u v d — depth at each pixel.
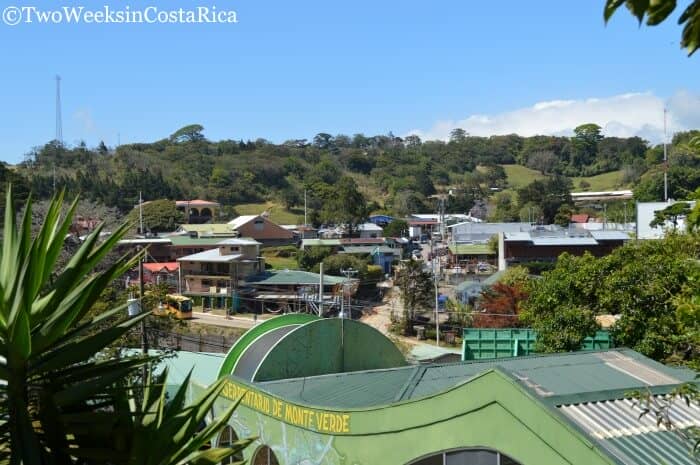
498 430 11.18
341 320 19.66
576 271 24.05
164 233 94.06
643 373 14.99
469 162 189.50
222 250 69.50
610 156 187.12
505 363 16.17
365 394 15.74
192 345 47.41
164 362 25.14
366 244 93.19
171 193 118.31
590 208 127.19
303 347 18.97
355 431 13.57
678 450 10.55
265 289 66.94
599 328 23.12
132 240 67.69
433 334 52.72
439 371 16.45
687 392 8.52
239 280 68.00
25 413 6.59
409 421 12.53
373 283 75.06
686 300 8.06
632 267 22.16
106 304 27.17
